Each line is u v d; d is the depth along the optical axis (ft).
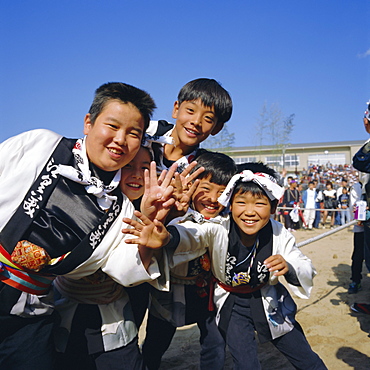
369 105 12.87
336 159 119.34
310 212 44.73
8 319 6.35
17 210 6.16
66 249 6.35
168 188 6.28
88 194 6.53
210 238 8.33
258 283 8.60
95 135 6.35
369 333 13.69
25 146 6.48
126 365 7.36
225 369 11.55
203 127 9.02
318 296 18.06
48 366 6.59
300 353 8.44
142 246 6.56
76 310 7.43
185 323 9.21
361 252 18.25
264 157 100.01
